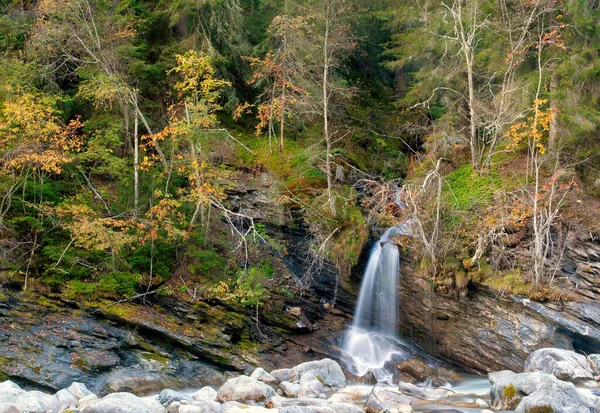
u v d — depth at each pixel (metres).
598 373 12.34
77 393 10.90
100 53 16.91
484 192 17.38
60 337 12.68
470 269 15.55
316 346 15.16
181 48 19.34
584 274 15.03
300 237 17.25
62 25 17.27
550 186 16.33
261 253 16.69
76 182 16.56
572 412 8.95
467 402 11.21
